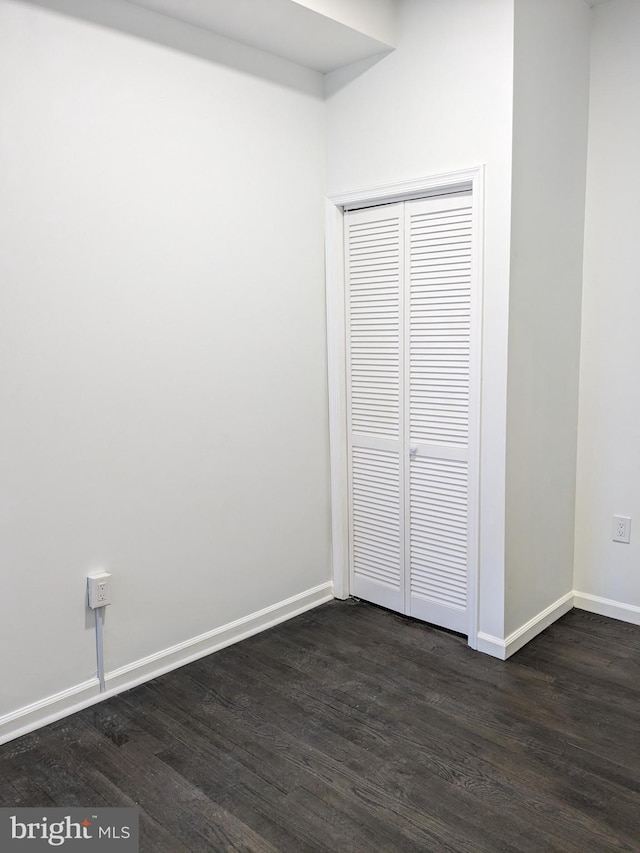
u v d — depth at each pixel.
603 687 2.49
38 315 2.16
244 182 2.72
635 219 2.79
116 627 2.48
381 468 3.09
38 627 2.27
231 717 2.34
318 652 2.78
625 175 2.79
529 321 2.62
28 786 2.00
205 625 2.77
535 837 1.79
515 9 2.37
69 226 2.21
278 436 2.97
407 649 2.79
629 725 2.26
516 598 2.75
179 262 2.52
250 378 2.82
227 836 1.80
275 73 2.79
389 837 1.79
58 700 2.33
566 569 3.11
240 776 2.03
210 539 2.75
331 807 1.90
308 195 2.98
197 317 2.60
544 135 2.60
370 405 3.09
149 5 2.33
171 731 2.26
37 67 2.09
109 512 2.41
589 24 2.80
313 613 3.16
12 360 2.12
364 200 2.92
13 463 2.15
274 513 2.99
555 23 2.59
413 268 2.83
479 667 2.64
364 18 2.57
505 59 2.40
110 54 2.27
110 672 2.48
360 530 3.23
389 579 3.14
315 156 3.00
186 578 2.68
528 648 2.79
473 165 2.52
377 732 2.24
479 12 2.45
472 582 2.74
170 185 2.47
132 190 2.36
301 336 3.02
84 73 2.21
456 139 2.57
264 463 2.92
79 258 2.24
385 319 2.96
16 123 2.06
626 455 2.94
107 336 2.34
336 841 1.78
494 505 2.64
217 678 2.59
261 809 1.90
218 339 2.68
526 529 2.76
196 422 2.64
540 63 2.53
